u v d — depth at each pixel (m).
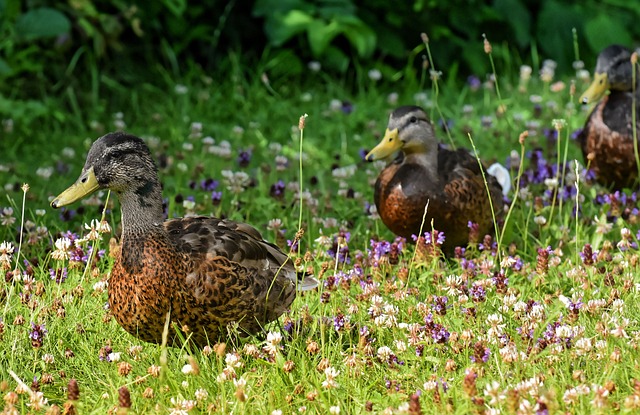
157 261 8.18
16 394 7.55
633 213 11.25
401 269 9.62
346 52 18.73
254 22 18.50
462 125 15.77
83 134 15.50
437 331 8.30
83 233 11.33
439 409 7.43
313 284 9.02
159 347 8.66
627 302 9.11
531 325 8.38
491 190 11.12
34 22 16.05
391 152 10.81
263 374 8.02
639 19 20.08
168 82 17.05
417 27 18.89
